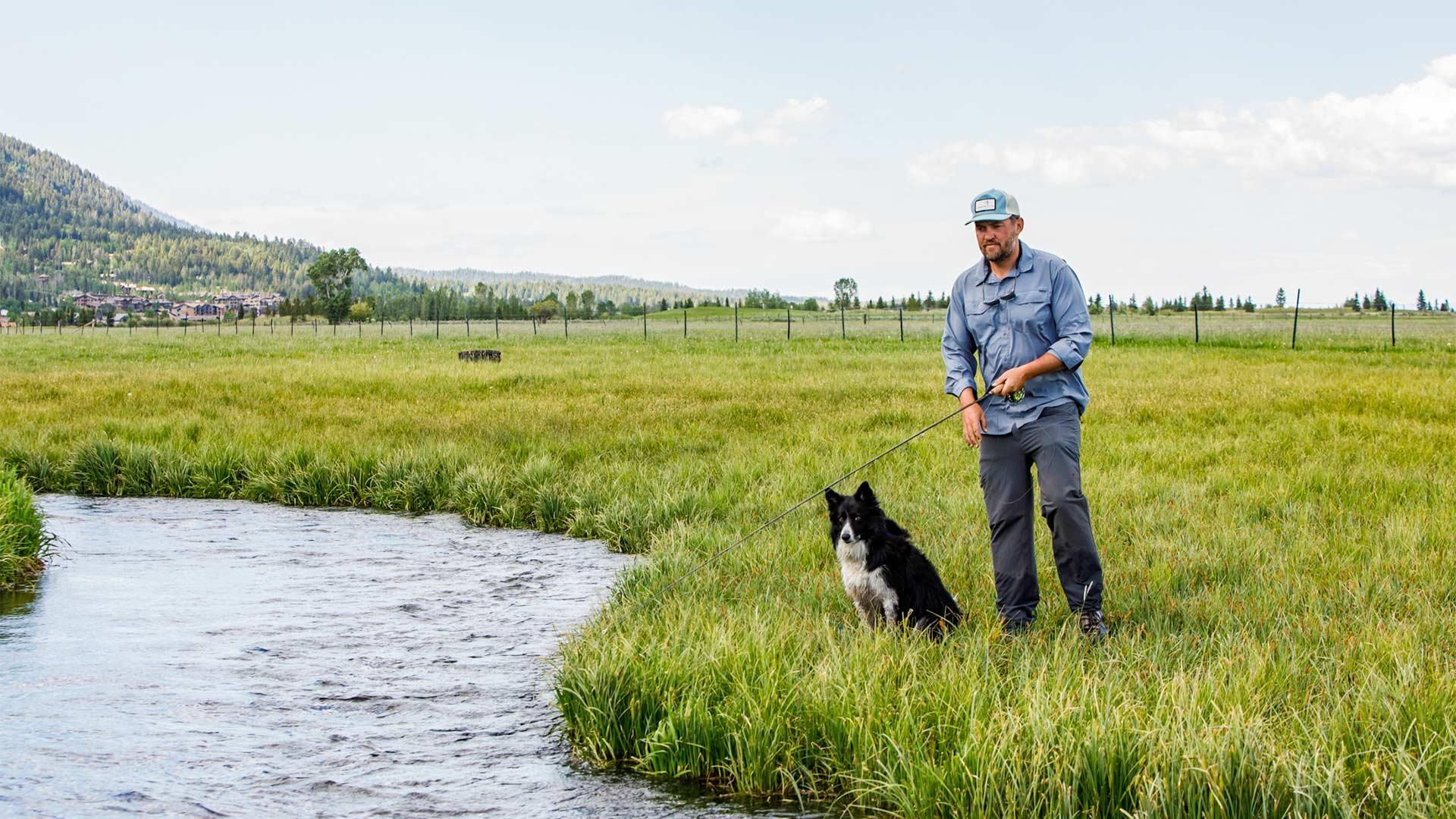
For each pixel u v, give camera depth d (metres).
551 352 36.41
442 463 11.52
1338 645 5.03
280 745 4.52
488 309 173.50
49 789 4.01
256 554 8.62
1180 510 8.72
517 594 7.31
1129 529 8.11
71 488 11.76
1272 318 74.94
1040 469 5.60
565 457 12.28
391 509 10.86
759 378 22.25
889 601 5.48
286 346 46.66
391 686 5.32
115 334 85.62
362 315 126.31
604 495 9.99
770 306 169.75
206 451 12.22
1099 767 3.72
